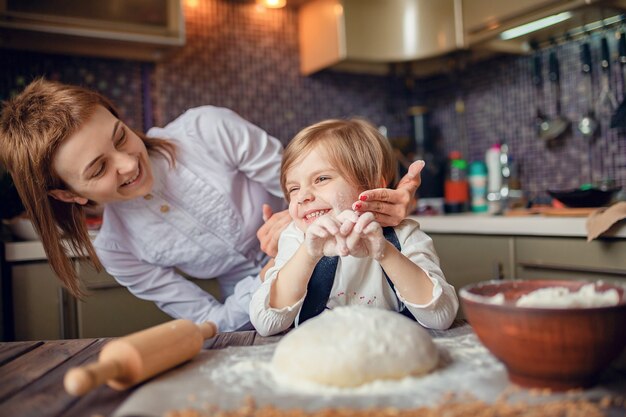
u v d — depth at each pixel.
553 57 2.15
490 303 0.54
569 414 0.47
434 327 0.81
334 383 0.55
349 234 0.74
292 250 0.96
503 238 1.79
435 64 2.57
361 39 2.35
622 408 0.49
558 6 1.81
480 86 2.52
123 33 2.02
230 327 1.18
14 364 0.70
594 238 1.53
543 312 0.50
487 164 2.33
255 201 1.33
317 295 0.91
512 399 0.51
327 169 0.94
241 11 2.53
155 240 1.27
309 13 2.56
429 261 0.90
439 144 2.75
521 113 2.34
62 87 1.00
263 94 2.57
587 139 2.09
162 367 0.61
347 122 1.04
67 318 1.77
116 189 1.02
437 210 2.36
